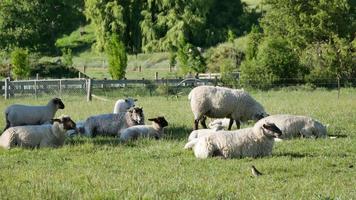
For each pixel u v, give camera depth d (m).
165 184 11.25
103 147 15.96
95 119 19.03
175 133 18.91
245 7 90.75
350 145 15.93
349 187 11.10
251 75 44.09
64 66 58.19
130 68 70.69
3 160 14.15
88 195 10.38
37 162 13.94
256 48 53.75
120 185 11.17
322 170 12.70
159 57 75.31
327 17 49.59
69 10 96.12
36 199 10.13
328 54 47.09
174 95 39.28
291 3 51.78
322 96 36.72
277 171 12.62
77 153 15.14
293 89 42.94
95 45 82.19
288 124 17.47
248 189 10.94
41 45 88.50
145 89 40.66
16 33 84.44
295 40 50.78
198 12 79.31
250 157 14.09
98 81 39.75
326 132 17.78
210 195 10.41
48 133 16.17
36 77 51.00
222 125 19.81
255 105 19.59
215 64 59.97
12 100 34.53
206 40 79.50
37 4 89.12
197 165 13.28
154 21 79.50
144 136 17.50
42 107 19.58
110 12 78.81
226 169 12.76
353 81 46.56
